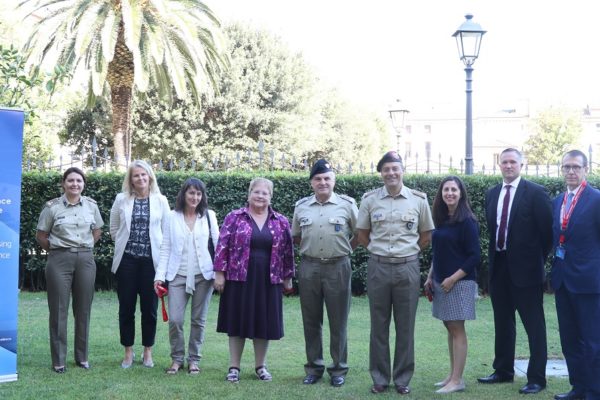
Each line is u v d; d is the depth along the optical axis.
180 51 16.48
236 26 27.70
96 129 26.64
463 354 5.14
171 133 25.94
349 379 5.50
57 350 5.55
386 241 5.11
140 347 6.67
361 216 5.28
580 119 43.09
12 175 5.17
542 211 5.11
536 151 41.88
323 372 5.52
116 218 5.88
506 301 5.36
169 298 5.68
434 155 66.06
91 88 18.22
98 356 6.24
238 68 26.83
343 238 5.31
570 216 4.91
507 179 5.33
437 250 5.23
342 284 5.32
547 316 8.71
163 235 5.74
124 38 15.47
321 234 5.29
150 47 15.20
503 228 5.27
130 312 5.80
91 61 15.91
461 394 5.00
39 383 5.12
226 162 11.78
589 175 10.29
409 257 5.08
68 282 5.61
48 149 21.50
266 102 28.00
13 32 20.59
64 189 5.73
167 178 10.58
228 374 5.38
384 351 5.11
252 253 5.37
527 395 4.98
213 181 10.53
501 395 4.98
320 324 5.44
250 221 5.43
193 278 5.64
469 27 10.59
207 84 18.47
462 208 5.20
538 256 5.16
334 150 34.12
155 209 5.85
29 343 6.70
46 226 5.61
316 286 5.33
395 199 5.16
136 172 5.80
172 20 15.09
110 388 4.99
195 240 5.68
